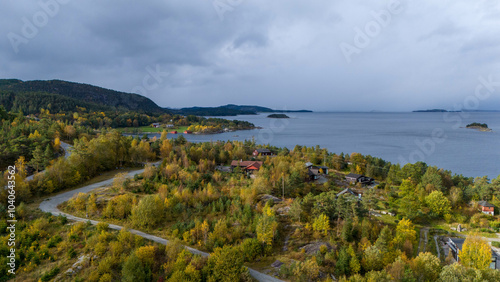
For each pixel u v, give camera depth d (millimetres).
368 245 44875
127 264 36281
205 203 62188
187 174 74312
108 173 84375
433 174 85375
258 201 63688
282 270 39719
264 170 83312
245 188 66812
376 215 65375
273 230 48906
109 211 54156
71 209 56531
